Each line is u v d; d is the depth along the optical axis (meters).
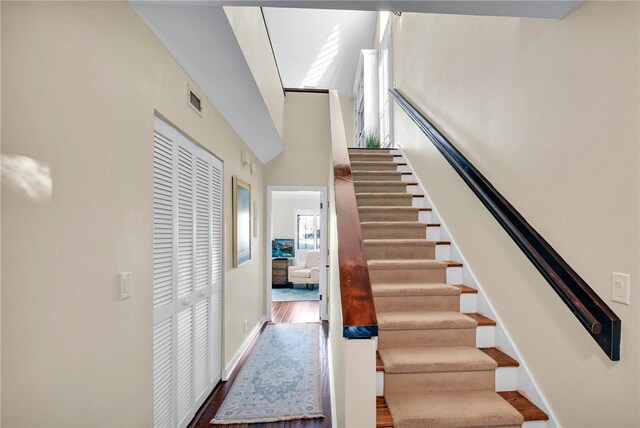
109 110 1.30
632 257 1.13
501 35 1.95
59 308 1.04
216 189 2.80
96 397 1.21
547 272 1.44
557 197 1.48
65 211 1.06
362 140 6.51
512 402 1.65
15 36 0.90
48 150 1.00
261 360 3.35
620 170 1.17
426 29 3.47
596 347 1.30
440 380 1.76
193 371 2.30
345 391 1.12
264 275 4.84
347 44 6.47
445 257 2.70
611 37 1.19
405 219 3.16
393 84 5.05
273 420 2.31
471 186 2.14
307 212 9.00
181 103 2.01
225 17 1.60
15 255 0.90
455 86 2.64
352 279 1.26
